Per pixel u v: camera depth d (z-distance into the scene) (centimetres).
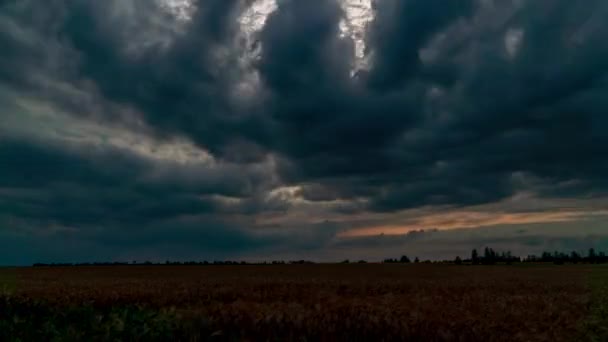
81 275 4553
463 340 1199
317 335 1205
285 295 2166
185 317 1260
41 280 3375
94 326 1116
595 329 1338
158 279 3503
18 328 1138
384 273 5112
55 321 1238
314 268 6969
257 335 1191
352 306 1531
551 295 2255
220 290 2325
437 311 1520
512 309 1692
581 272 5422
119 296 2052
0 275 4522
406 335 1223
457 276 4394
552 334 1289
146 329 1105
